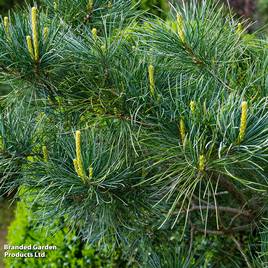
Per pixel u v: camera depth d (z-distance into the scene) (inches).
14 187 39.6
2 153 37.8
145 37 39.6
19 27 36.8
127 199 39.1
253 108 33.1
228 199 50.1
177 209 45.6
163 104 35.8
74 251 61.7
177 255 46.3
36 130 39.3
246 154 32.4
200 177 33.4
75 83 39.0
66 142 38.1
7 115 38.8
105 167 35.9
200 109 33.5
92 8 43.3
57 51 36.8
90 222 43.3
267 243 41.2
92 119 39.8
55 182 36.9
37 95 40.2
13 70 37.2
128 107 37.4
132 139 36.6
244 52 41.9
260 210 43.5
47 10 43.4
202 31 36.6
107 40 38.3
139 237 45.5
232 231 47.7
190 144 32.4
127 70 37.6
